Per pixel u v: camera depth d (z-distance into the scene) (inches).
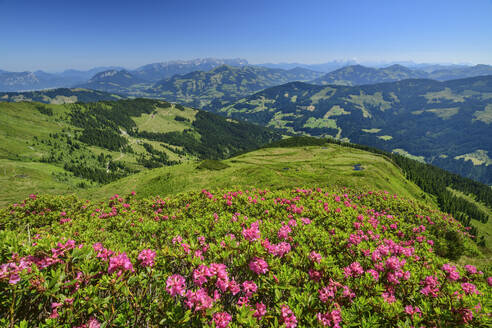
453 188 7283.5
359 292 213.8
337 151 6112.2
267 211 564.1
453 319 183.8
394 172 4527.6
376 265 243.6
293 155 5802.2
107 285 160.7
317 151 6190.9
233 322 164.6
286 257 239.6
